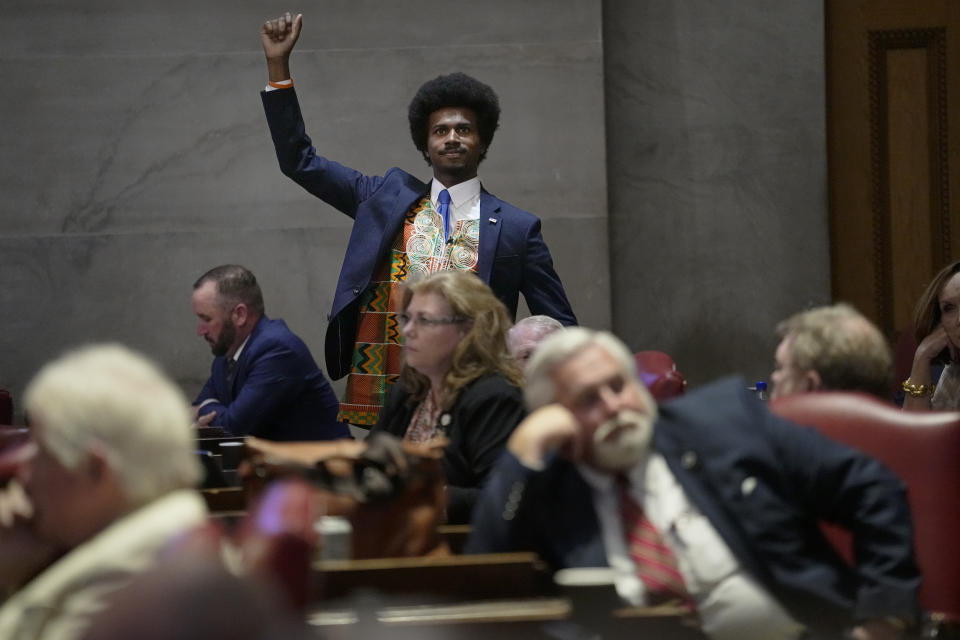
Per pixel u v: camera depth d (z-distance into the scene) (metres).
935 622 7.75
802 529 7.79
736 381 8.32
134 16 21.25
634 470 7.79
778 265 21.47
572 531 7.60
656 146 21.48
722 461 7.74
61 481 5.11
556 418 7.56
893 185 21.84
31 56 21.19
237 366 16.12
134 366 5.32
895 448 8.42
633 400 7.70
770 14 21.33
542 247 15.09
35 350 21.30
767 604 7.50
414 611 6.04
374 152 21.14
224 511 8.82
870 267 21.88
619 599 6.51
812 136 21.39
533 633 5.99
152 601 3.84
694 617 7.24
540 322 12.41
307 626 5.23
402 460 7.44
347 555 7.00
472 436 9.95
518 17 21.03
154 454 5.13
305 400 16.19
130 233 21.33
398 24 21.12
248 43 21.25
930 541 8.27
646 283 21.55
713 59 21.41
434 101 15.13
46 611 4.87
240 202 21.33
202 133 21.31
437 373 10.41
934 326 14.16
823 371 9.07
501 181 21.09
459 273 10.51
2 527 6.17
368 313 14.84
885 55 21.81
